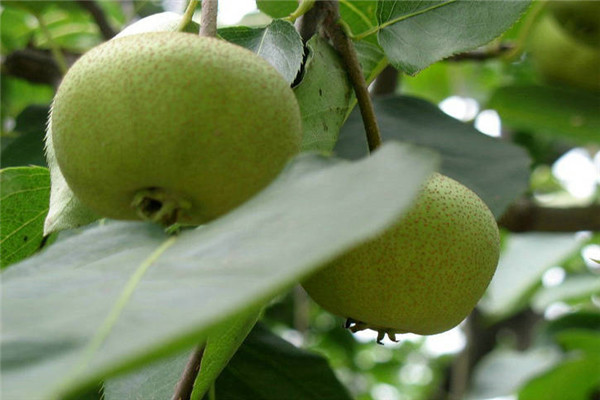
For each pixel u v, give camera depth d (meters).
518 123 0.71
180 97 0.31
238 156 0.31
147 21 0.38
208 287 0.24
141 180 0.32
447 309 0.36
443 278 0.36
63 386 0.21
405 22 0.41
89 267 0.27
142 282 0.26
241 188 0.32
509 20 0.40
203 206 0.32
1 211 0.41
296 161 0.28
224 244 0.26
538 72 0.76
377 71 0.45
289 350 0.47
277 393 0.46
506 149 0.52
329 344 1.00
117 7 0.78
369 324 0.38
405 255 0.35
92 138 0.31
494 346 0.91
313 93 0.39
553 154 0.88
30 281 0.27
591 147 0.88
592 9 0.68
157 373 0.42
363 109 0.40
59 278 0.27
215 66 0.31
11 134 0.58
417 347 1.28
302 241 0.25
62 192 0.37
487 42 0.40
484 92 0.87
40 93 0.79
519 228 0.70
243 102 0.31
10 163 0.53
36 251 0.42
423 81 0.88
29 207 0.41
